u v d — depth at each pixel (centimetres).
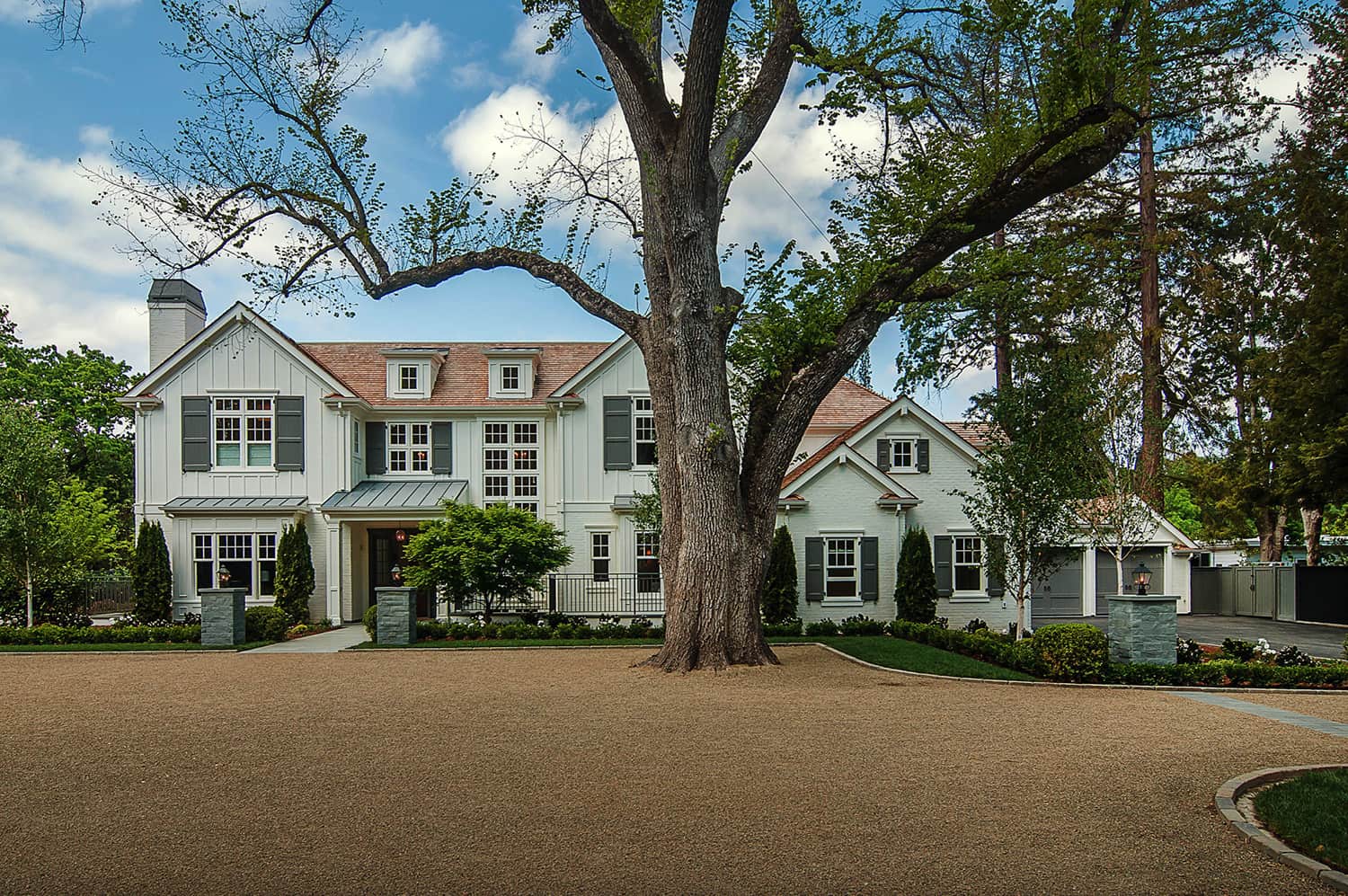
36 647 2145
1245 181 3128
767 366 1738
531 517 2509
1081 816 755
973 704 1301
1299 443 2814
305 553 2717
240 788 838
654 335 1794
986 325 3131
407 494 2844
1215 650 2112
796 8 1794
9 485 2381
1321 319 2697
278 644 2234
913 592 2612
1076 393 2080
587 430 2906
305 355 2844
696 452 1669
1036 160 1711
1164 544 3359
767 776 873
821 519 2688
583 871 635
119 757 965
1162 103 1686
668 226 1659
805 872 633
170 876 629
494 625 2392
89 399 4409
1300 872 639
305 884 613
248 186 1867
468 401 2997
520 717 1176
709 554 1667
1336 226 2688
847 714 1198
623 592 2841
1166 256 3284
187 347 2831
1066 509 2089
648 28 1662
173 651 2098
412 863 650
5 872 638
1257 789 831
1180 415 3462
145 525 2694
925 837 704
